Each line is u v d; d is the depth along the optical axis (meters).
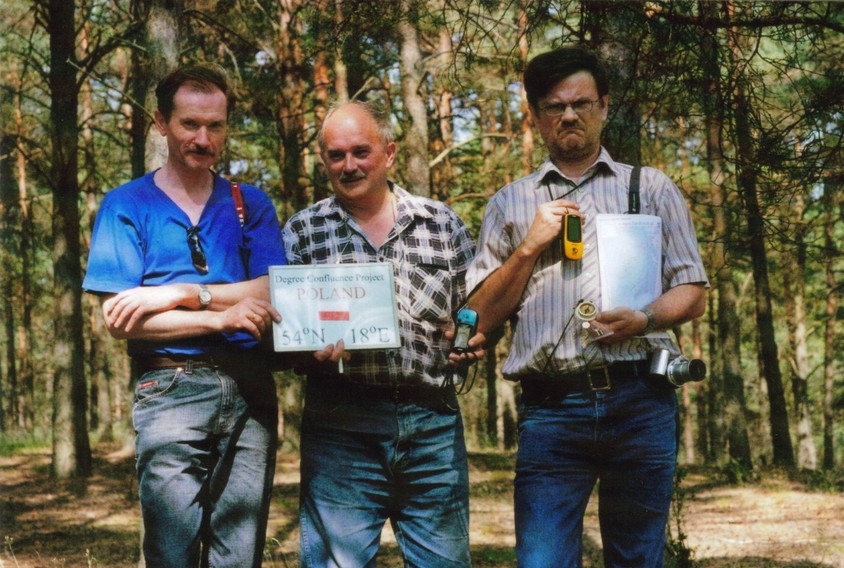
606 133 5.57
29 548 8.92
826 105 5.27
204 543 3.31
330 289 3.25
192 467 3.16
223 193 3.36
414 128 14.25
